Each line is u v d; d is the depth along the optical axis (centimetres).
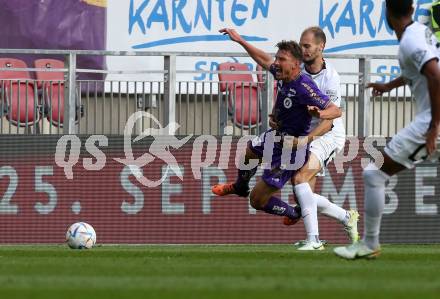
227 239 3447
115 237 3425
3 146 3391
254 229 3459
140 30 3966
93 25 3931
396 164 2108
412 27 2039
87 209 3419
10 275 1802
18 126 3419
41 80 3475
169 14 3981
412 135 2066
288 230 3469
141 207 3431
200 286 1553
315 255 2522
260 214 3462
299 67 2733
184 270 1928
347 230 3061
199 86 3522
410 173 3503
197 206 3438
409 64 2045
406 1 2053
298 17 4050
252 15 4028
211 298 1374
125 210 3428
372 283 1600
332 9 4053
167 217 3434
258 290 1481
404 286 1542
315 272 1872
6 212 3397
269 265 2089
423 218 3512
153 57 3950
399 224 3500
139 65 3941
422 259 2333
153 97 3503
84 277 1750
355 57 3553
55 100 3488
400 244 3488
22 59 3822
